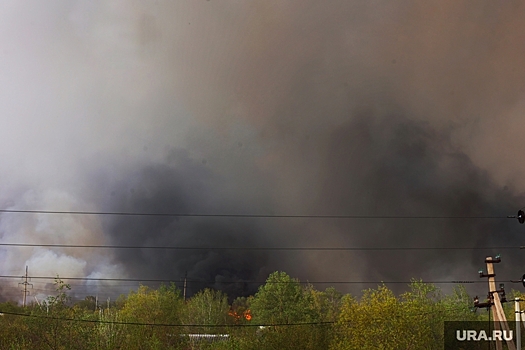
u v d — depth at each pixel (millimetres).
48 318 50219
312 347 52469
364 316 48406
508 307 60938
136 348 54156
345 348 48719
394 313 48125
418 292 58906
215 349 57094
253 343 53625
